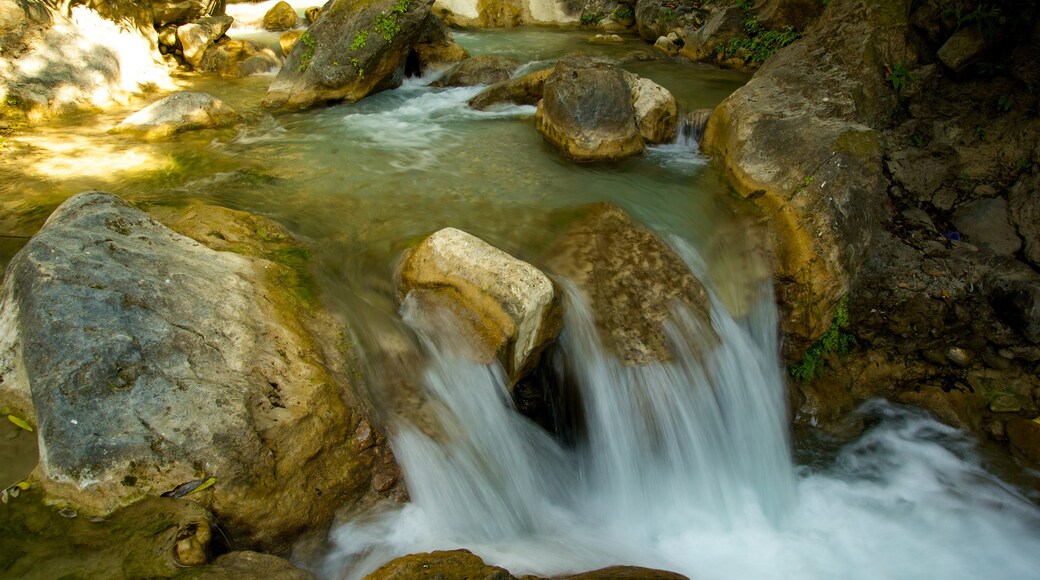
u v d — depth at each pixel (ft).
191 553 9.23
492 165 22.43
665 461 15.61
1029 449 16.98
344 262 16.37
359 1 28.07
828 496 16.42
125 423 10.22
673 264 17.53
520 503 13.89
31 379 10.48
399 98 29.78
